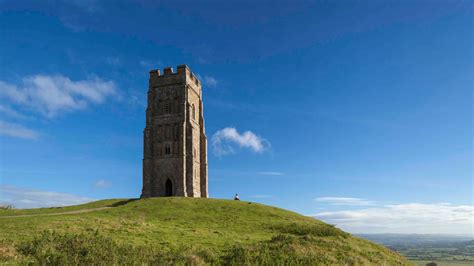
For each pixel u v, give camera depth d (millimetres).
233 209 63250
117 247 30391
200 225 49812
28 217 47344
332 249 37031
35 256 27391
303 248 35312
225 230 47219
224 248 35219
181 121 92875
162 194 90375
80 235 33719
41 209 66375
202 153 99000
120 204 72562
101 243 30922
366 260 35625
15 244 30594
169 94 95812
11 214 59406
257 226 51125
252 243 38094
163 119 94562
